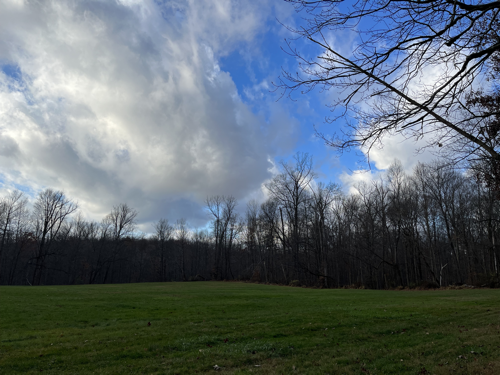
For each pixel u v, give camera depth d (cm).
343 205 5469
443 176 4203
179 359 777
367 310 1580
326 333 1071
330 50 539
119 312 1566
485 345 845
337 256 5475
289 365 724
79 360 771
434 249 4934
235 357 793
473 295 2392
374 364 721
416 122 565
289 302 2031
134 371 691
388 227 4762
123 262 8288
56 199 6244
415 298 2272
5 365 731
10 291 2595
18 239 6406
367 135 570
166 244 8838
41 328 1167
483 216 3906
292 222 5634
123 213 7269
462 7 467
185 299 2208
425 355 788
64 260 7106
